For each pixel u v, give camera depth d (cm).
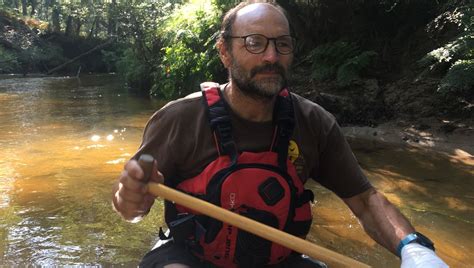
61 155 567
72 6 2580
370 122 691
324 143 196
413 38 796
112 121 797
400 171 500
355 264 161
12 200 415
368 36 853
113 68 2325
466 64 607
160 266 182
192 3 1156
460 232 351
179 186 189
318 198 427
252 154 180
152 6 1458
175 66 1016
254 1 187
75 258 310
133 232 354
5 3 2820
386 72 793
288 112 184
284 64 178
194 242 182
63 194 431
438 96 686
